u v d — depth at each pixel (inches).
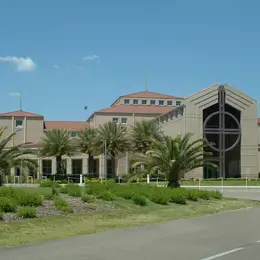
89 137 2490.2
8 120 3080.7
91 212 698.2
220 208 869.2
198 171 2541.8
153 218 684.1
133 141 2431.1
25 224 557.9
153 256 378.0
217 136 2822.3
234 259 366.9
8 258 366.9
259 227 579.5
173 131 2711.6
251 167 2669.8
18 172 2260.1
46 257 371.6
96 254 385.1
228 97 2659.9
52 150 2380.7
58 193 865.5
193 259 366.6
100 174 2657.5
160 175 1167.0
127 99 3582.7
